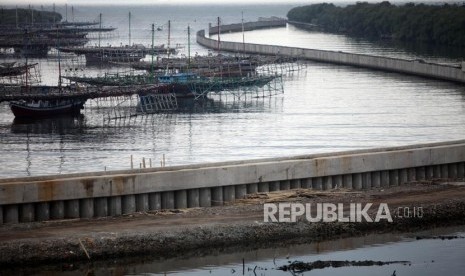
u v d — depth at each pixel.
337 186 99.00
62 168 131.00
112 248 79.44
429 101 194.50
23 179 88.00
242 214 88.25
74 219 86.81
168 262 79.25
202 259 80.25
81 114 188.38
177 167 93.31
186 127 168.12
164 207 90.88
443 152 104.81
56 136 161.50
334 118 173.50
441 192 97.44
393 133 155.00
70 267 77.19
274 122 171.25
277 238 84.25
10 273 75.75
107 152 143.75
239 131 161.75
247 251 82.12
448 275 76.75
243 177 93.88
